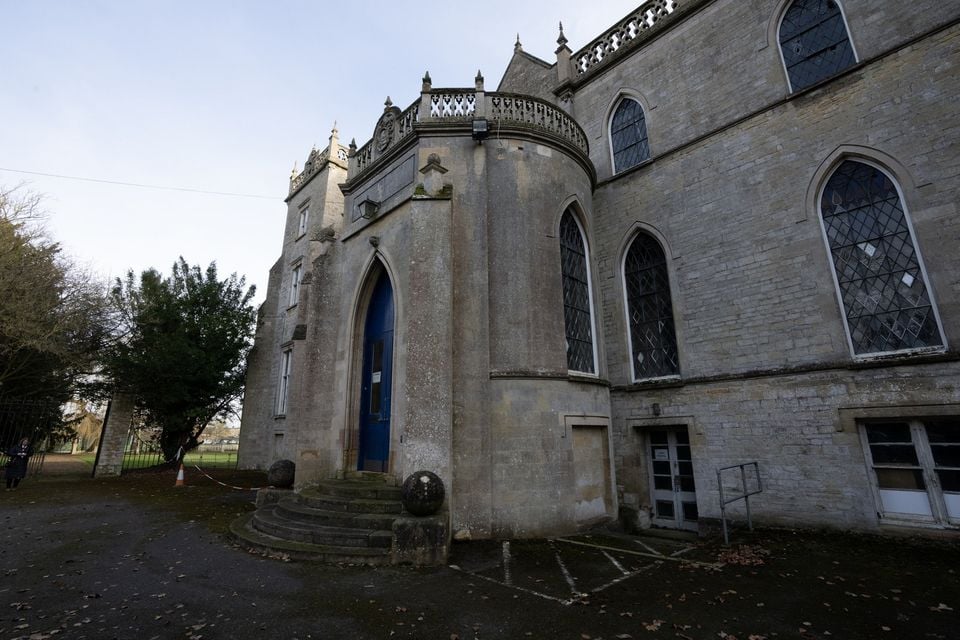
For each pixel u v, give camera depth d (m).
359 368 12.03
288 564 7.26
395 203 11.40
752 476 10.11
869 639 4.71
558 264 10.98
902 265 8.97
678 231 12.23
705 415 10.99
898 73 9.44
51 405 19.41
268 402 24.06
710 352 11.15
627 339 12.80
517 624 5.10
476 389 9.55
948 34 8.98
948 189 8.59
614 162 14.40
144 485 17.12
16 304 16.64
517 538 8.98
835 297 9.56
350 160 14.13
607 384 11.73
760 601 5.77
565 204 11.57
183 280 23.53
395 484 9.85
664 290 12.45
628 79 14.30
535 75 17.47
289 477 11.96
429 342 8.97
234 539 8.78
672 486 11.73
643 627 5.03
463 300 9.97
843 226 9.80
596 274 12.47
